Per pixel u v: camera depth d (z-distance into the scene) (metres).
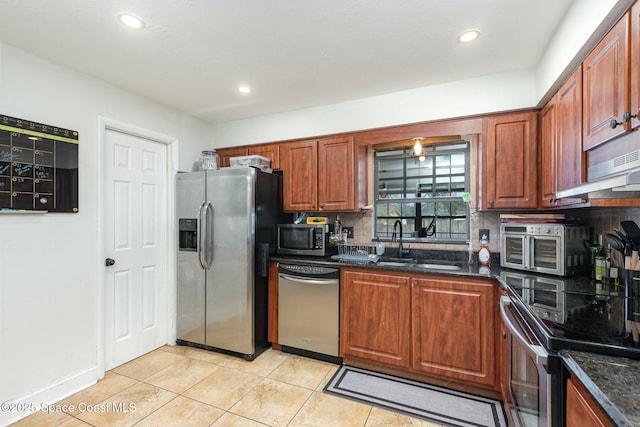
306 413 1.90
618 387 0.74
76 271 2.18
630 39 1.14
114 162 2.50
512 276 1.99
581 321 1.16
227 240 2.71
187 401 2.02
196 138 3.26
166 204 2.96
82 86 2.24
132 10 1.56
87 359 2.22
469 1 1.50
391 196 3.12
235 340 2.67
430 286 2.20
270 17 1.62
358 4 1.52
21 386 1.88
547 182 2.07
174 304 2.96
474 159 2.66
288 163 3.13
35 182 1.95
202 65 2.15
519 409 1.41
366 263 2.50
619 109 1.21
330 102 2.85
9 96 1.85
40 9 1.54
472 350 2.08
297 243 2.94
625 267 1.55
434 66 2.17
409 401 2.03
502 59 2.07
